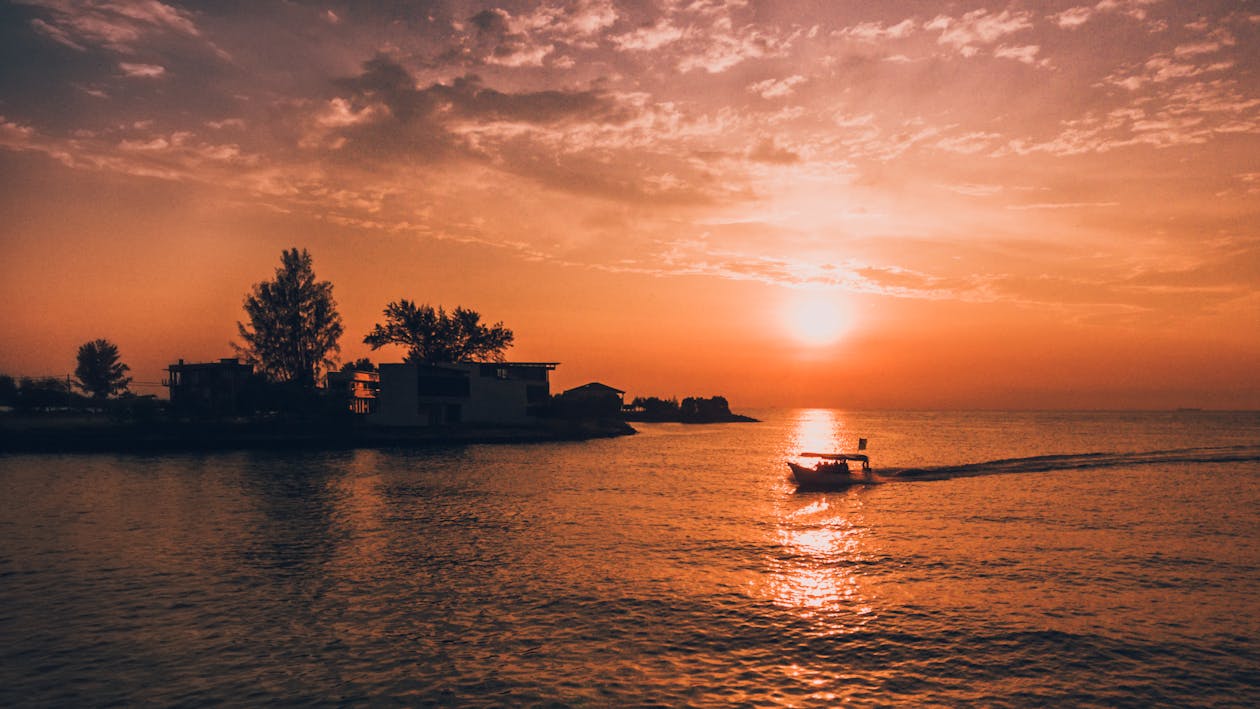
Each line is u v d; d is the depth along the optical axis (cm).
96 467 5769
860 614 1934
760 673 1518
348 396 9219
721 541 2948
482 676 1488
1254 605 2034
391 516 3512
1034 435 13750
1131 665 1573
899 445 10281
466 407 9606
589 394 14625
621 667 1544
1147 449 8975
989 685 1464
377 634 1742
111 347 12144
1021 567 2497
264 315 9438
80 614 1892
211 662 1559
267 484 4725
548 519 3462
